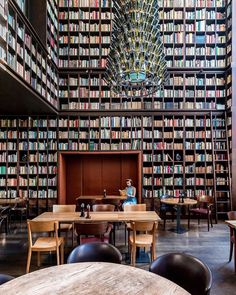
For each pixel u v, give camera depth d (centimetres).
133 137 796
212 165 787
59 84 802
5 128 793
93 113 800
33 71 590
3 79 482
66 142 804
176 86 802
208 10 809
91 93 799
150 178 791
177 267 220
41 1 673
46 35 669
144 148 797
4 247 524
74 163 855
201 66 794
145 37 451
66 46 804
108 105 796
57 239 392
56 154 795
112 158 854
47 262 444
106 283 179
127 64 454
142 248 493
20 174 789
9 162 787
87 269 205
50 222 387
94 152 795
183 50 796
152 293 165
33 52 591
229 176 752
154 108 793
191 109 791
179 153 805
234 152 747
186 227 680
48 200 782
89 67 795
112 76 494
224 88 800
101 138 796
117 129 808
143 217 438
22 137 793
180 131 798
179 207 641
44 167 792
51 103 718
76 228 387
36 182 786
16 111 760
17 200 679
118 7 470
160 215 750
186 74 807
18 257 468
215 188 750
